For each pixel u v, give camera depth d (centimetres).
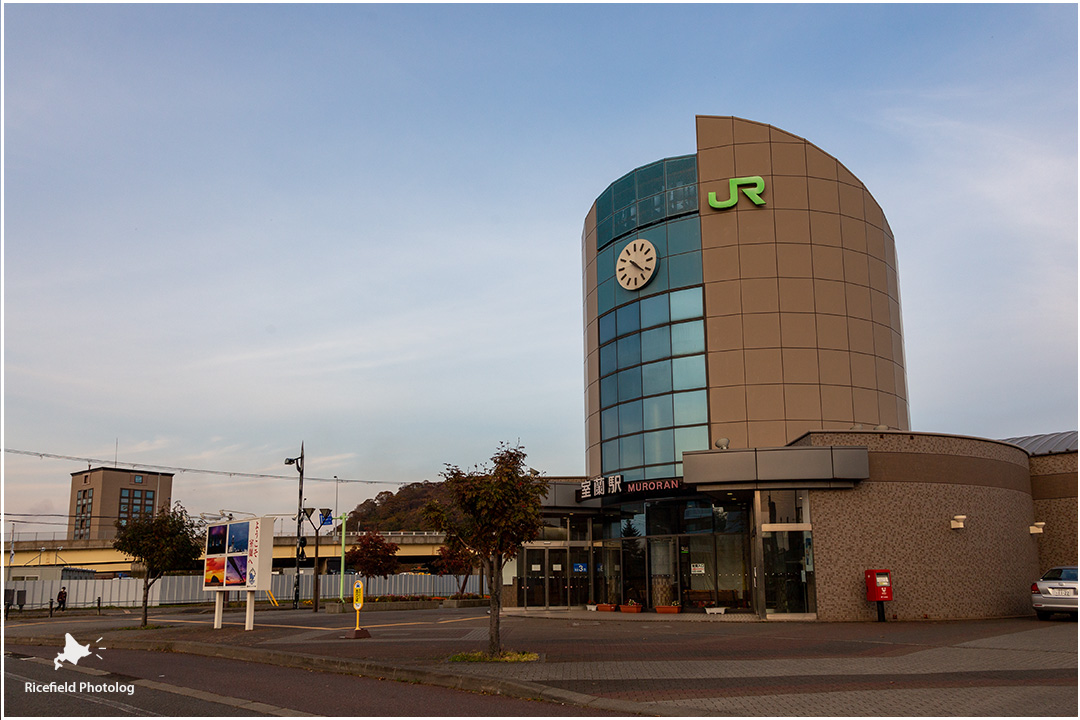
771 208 3197
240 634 2188
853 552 2523
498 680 1258
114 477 14150
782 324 3100
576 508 3272
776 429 3012
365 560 5756
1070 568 2430
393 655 1628
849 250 3231
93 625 2855
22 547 6575
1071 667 1349
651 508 3089
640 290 3362
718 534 2895
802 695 1121
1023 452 3005
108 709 1067
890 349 3269
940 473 2623
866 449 2547
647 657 1586
